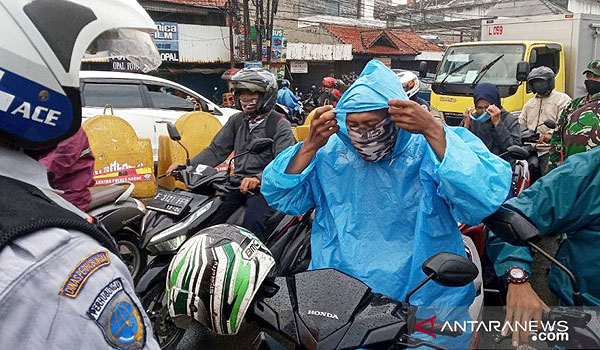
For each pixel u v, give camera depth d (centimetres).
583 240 175
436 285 179
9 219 89
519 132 453
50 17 100
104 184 495
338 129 184
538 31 1069
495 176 171
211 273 176
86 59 154
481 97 445
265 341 182
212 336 346
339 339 152
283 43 2131
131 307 96
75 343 87
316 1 2961
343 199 193
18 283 85
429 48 2848
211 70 1989
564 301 180
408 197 184
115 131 500
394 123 176
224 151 375
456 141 167
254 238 190
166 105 779
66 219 94
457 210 176
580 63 1011
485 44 1011
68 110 103
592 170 169
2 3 96
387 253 184
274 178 195
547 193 172
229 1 1933
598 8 3734
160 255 308
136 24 117
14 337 84
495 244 190
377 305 160
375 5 3497
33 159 106
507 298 169
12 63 94
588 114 361
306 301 165
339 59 2362
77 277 89
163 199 324
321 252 197
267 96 350
